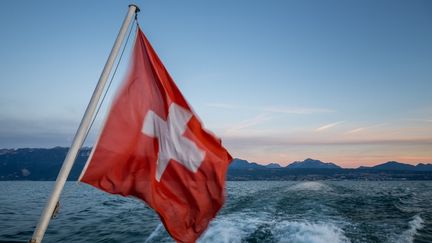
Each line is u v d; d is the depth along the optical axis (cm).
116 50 417
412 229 1287
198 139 475
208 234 1131
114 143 436
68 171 387
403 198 2766
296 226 1214
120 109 446
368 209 1841
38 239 366
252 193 2920
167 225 452
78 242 1199
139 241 1168
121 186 433
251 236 1094
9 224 1677
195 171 468
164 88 461
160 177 461
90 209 2314
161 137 459
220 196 468
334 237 1078
